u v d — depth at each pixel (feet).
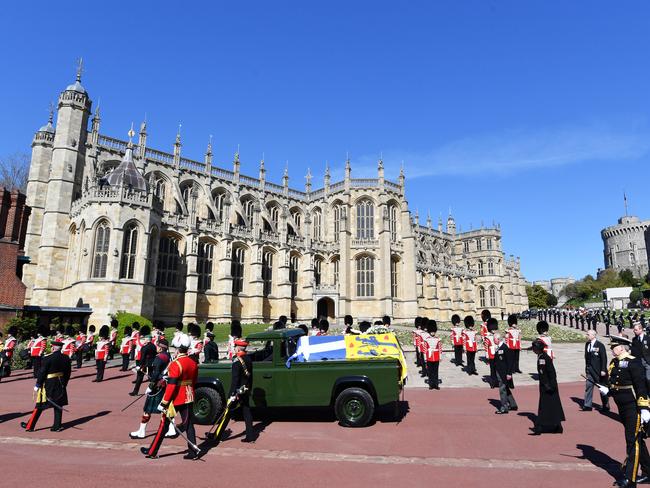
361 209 236.22
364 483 26.30
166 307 166.09
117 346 110.01
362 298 221.46
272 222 229.66
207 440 36.60
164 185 193.06
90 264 136.26
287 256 209.05
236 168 219.82
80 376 77.00
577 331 144.15
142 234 144.56
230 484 26.23
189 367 32.89
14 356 86.58
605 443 34.96
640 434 25.38
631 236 513.45
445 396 57.00
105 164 173.99
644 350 45.21
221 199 214.48
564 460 30.81
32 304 151.43
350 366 41.68
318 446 34.58
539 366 38.06
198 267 180.45
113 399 56.13
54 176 157.48
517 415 45.50
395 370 41.22
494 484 26.09
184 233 175.22
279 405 41.52
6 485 25.90
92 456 32.14
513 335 74.90
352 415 40.78
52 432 39.42
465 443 35.24
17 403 53.47
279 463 30.32
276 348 42.88
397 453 32.60
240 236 193.67
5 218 106.32
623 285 423.64
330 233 240.53
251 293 193.06
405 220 238.27
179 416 43.83
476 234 353.10
